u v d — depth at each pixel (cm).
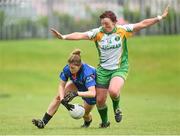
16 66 8288
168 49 8462
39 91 7450
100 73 3475
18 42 9038
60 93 3425
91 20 9031
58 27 9031
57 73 8038
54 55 8538
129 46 8594
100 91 3475
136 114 4647
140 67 8012
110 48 3444
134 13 8944
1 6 8956
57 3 9138
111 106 5497
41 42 8994
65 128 3544
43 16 9194
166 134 3212
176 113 4725
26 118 4328
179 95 6869
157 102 5972
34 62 8381
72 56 3397
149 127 3597
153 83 7562
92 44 8762
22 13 9131
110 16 3425
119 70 3456
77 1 9125
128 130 3403
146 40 8794
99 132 3278
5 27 9150
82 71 3425
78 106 3362
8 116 4506
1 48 8788
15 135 3162
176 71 7862
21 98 6612
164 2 8938
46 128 3538
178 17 9094
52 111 3500
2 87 7594
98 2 9100
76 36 3453
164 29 9162
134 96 6788
